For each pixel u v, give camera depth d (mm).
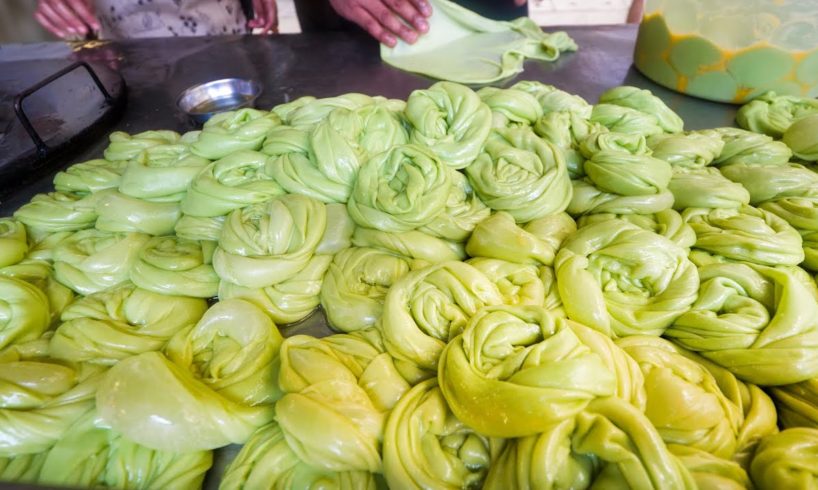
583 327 326
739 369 334
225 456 329
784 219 427
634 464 257
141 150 533
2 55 816
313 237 420
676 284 370
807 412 312
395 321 347
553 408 278
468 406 294
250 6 1053
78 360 360
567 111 537
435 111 486
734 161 503
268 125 499
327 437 292
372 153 469
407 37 775
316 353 342
